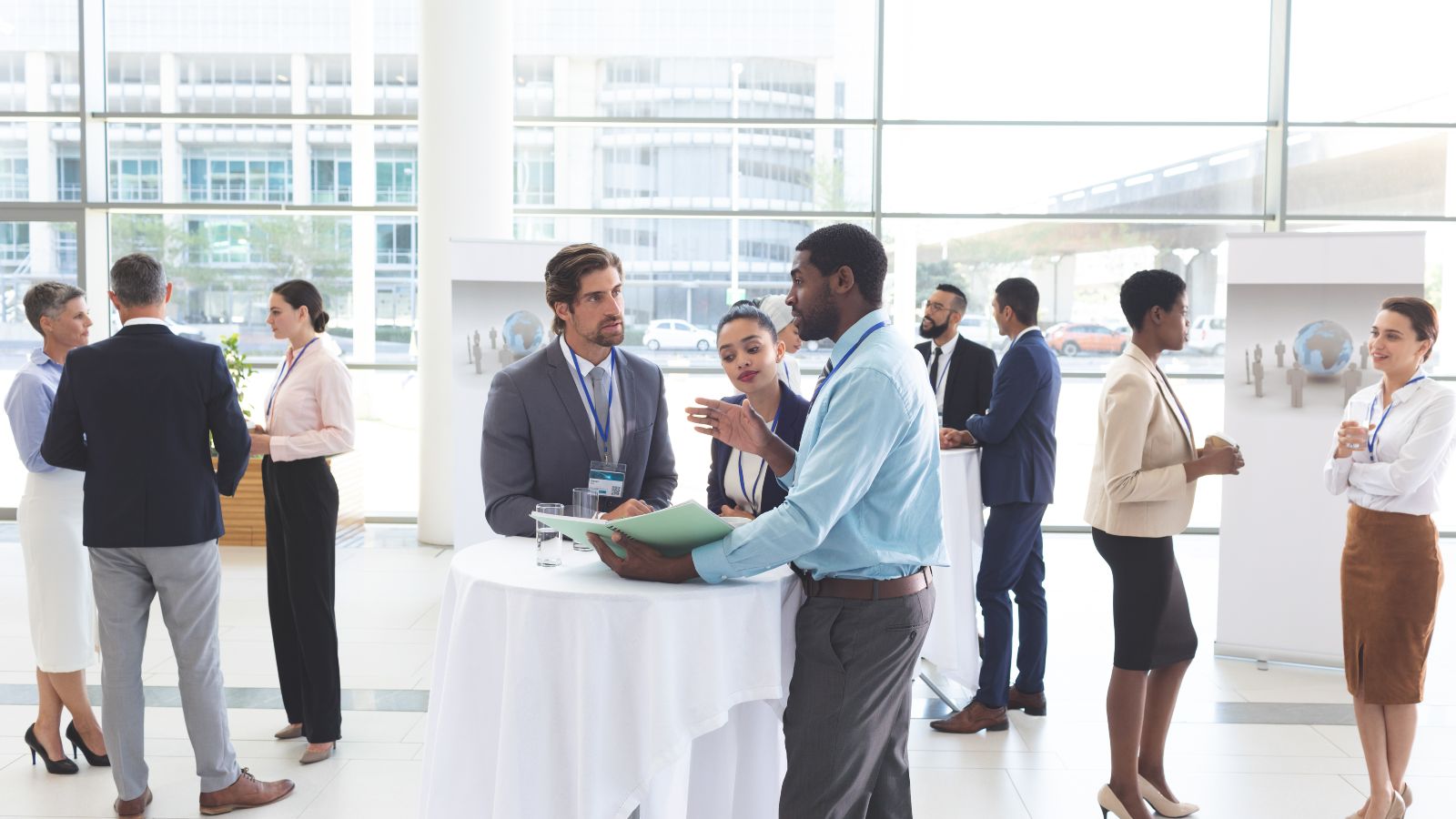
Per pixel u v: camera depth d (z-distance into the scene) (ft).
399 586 19.58
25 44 24.62
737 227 25.11
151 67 24.91
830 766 6.95
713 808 8.09
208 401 10.02
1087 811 10.56
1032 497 12.52
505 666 6.98
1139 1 24.26
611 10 24.68
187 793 10.87
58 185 24.94
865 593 6.86
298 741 12.31
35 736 11.35
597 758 6.79
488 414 8.87
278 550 11.99
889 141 24.77
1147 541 9.64
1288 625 15.26
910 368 6.76
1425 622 9.75
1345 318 14.73
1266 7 24.09
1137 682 9.80
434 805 7.25
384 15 24.91
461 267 16.90
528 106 24.85
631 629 6.77
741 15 24.70
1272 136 24.20
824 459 6.49
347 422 11.59
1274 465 15.17
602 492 8.48
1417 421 9.67
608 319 8.55
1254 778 11.40
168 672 14.62
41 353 11.49
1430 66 23.48
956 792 10.98
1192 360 24.80
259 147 25.13
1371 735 9.95
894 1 24.47
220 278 25.36
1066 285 24.95
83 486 10.32
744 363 8.93
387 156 25.20
